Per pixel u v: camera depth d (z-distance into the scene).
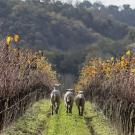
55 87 106.00
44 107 121.25
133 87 76.00
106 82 113.94
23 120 85.88
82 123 88.56
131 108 74.00
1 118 67.62
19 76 78.75
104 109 109.94
